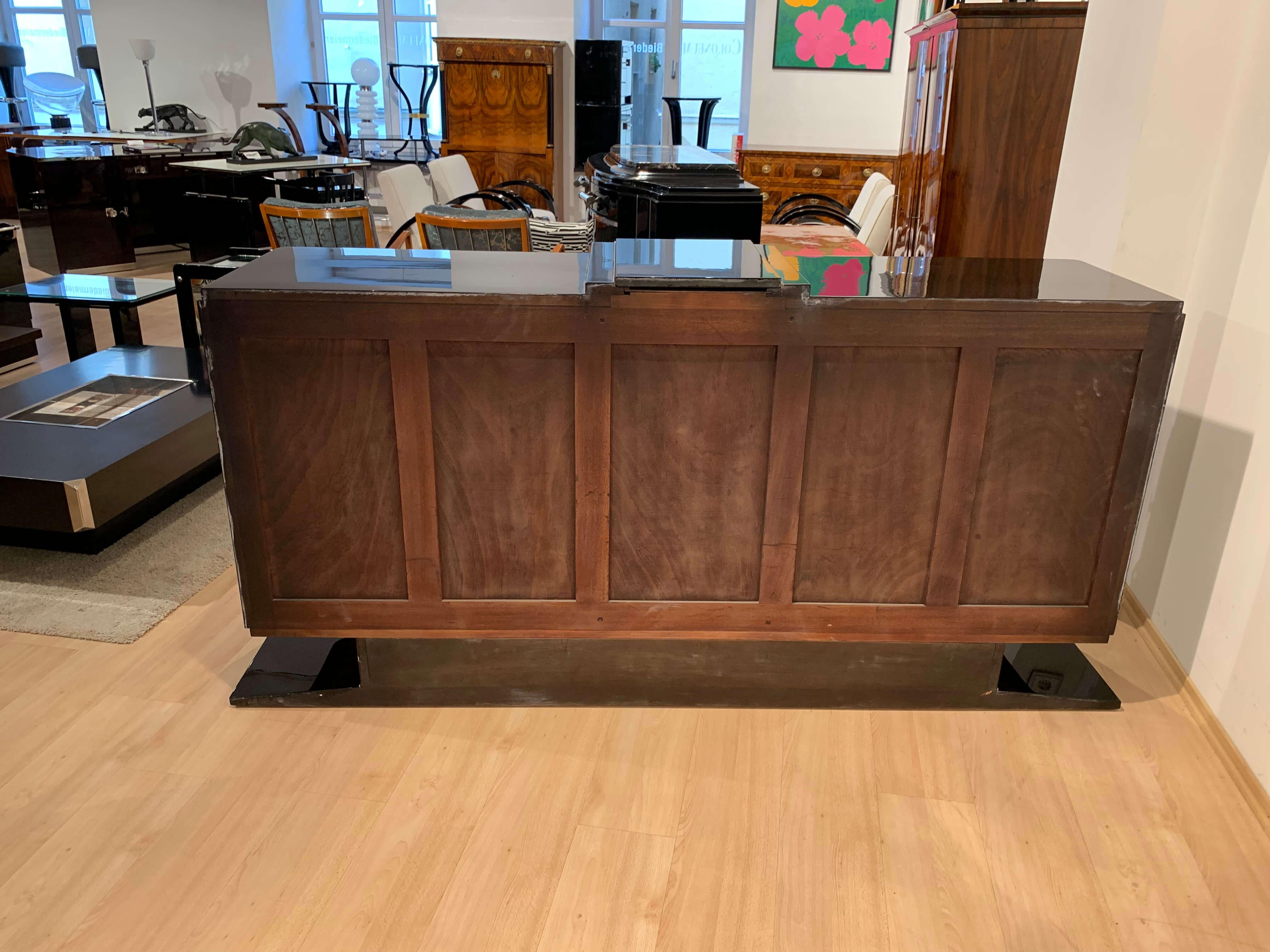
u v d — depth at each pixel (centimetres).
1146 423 159
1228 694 175
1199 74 191
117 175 588
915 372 157
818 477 164
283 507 165
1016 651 200
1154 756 174
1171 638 201
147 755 168
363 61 854
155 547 243
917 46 402
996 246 346
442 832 152
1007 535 169
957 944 134
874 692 188
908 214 416
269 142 571
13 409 262
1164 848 152
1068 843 153
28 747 168
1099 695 187
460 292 149
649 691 186
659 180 301
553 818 156
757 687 188
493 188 537
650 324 151
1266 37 179
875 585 173
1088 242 228
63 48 1001
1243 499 176
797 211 502
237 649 201
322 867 144
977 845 152
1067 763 172
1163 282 207
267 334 151
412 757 170
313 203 603
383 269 167
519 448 161
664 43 815
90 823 151
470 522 167
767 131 627
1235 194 187
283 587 172
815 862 148
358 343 153
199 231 609
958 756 173
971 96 327
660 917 137
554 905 139
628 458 162
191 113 821
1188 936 136
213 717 179
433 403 158
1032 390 158
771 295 149
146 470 240
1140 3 203
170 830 150
